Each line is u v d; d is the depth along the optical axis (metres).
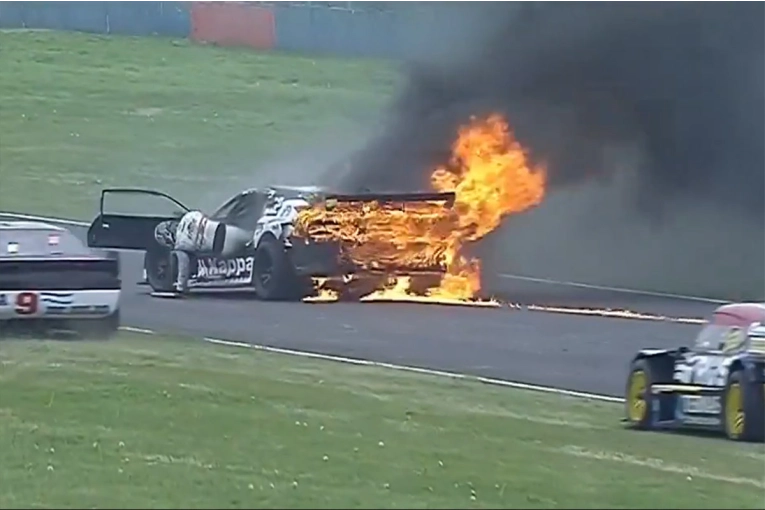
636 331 66.25
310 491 31.38
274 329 64.31
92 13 184.12
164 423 42.28
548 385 51.50
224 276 76.50
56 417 43.31
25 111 153.38
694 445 40.31
